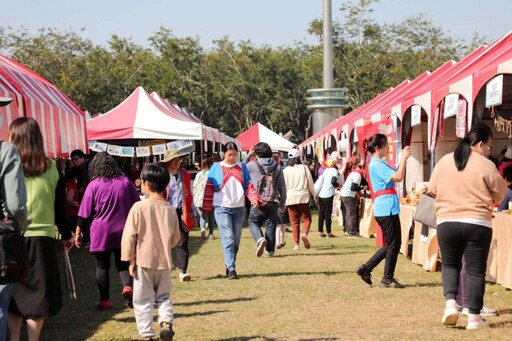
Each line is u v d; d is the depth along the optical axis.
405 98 16.16
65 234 8.11
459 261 8.74
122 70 82.00
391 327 8.94
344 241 20.11
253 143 40.53
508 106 17.33
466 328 8.73
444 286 8.75
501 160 15.39
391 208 11.60
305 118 92.81
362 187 21.69
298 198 17.34
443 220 8.62
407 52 81.75
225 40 91.19
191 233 23.94
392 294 11.28
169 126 22.83
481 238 8.47
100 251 10.28
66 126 16.39
